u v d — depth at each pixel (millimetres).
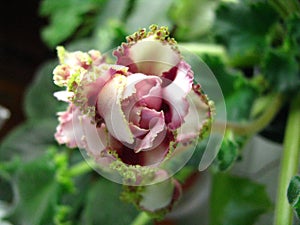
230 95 215
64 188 239
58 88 282
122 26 229
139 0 261
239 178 234
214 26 219
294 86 210
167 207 166
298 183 154
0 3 350
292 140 195
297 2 202
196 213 263
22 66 357
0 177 279
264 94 232
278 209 172
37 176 244
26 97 297
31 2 353
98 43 247
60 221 235
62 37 301
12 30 354
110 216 251
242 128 199
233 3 217
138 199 162
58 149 276
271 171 248
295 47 205
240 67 241
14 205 254
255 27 215
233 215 231
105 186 257
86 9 297
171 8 254
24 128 292
